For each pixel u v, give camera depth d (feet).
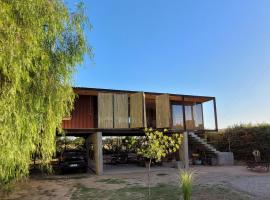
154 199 28.71
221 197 28.53
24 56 17.60
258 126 64.95
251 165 50.21
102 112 51.26
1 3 16.66
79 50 24.56
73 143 93.97
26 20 18.40
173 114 62.64
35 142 21.52
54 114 22.88
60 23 22.41
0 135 16.69
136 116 52.08
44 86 20.75
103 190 34.71
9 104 16.88
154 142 30.19
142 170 54.24
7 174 19.02
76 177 48.06
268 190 31.40
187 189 20.80
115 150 97.19
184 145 56.75
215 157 60.85
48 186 39.22
